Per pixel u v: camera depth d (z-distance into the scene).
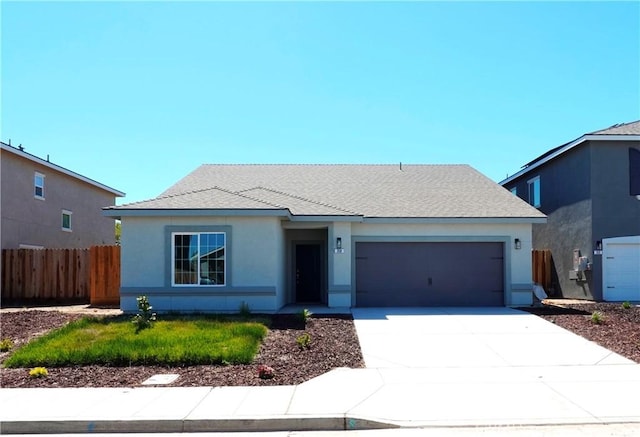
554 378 8.63
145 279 15.49
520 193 26.42
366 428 6.61
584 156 19.59
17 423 6.64
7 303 19.19
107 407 7.16
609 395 7.68
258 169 22.34
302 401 7.36
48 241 23.75
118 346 10.03
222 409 7.03
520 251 17.62
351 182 20.84
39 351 9.91
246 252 15.51
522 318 14.20
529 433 6.24
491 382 8.39
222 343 10.33
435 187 20.38
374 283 17.47
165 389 8.02
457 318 14.27
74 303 19.25
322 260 19.03
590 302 18.55
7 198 20.86
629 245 19.00
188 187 19.73
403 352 10.44
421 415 6.84
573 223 20.41
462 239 17.59
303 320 13.52
